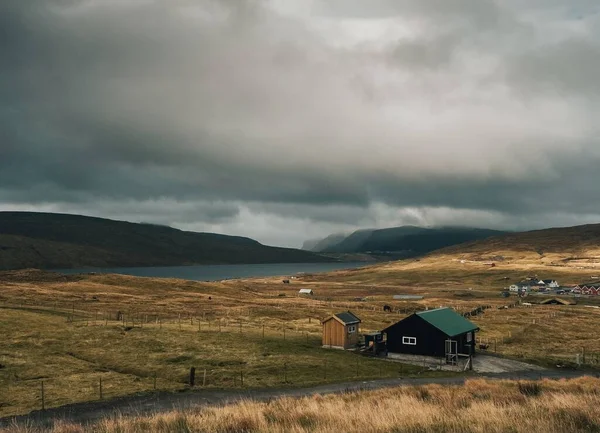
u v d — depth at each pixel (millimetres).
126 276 189000
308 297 194750
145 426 21953
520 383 36469
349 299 188500
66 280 175125
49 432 22875
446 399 28953
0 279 171750
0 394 42719
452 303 168125
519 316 129500
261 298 169375
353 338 73625
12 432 23562
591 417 20516
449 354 66062
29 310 93250
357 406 26844
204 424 21359
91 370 52844
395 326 72312
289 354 62438
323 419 22062
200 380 49156
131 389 43938
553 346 87250
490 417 21016
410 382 48562
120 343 65625
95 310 105875
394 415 21656
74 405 37625
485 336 96062
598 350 82812
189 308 118875
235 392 42156
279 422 21672
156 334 71438
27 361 55250
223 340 68875
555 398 26969
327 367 55875
